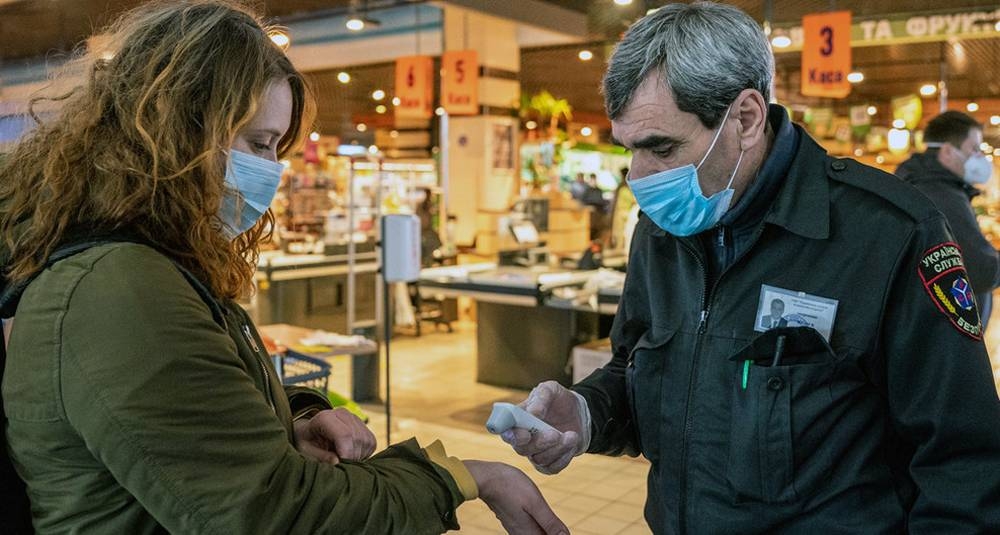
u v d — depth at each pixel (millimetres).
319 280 8898
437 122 17812
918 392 1238
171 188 1007
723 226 1366
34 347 924
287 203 9945
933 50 13750
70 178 989
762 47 1279
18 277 981
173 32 1038
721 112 1240
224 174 1074
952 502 1206
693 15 1259
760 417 1282
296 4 10375
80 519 951
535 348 6840
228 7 1099
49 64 1274
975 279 3703
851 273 1272
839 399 1265
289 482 960
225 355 960
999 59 14445
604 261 6996
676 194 1300
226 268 1107
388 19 12648
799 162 1346
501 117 12414
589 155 15461
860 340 1258
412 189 9891
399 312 9039
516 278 6266
